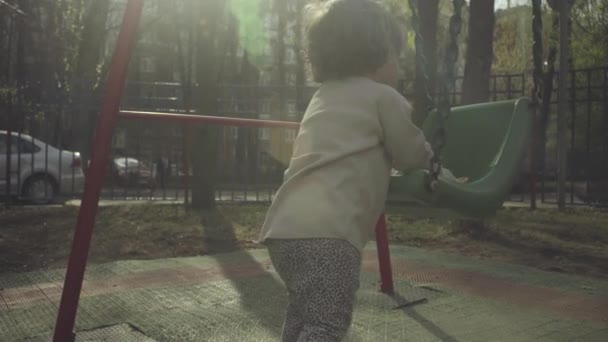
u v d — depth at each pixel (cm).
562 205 845
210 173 811
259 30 2739
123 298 342
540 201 1052
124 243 538
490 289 375
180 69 2298
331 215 155
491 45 723
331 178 159
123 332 280
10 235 584
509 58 1878
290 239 156
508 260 481
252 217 734
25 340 270
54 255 487
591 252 513
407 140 166
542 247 535
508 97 931
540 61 212
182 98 1114
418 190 174
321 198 157
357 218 159
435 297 353
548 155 1470
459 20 186
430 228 654
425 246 555
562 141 843
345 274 152
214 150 813
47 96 987
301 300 153
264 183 1130
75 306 229
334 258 152
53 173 1027
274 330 283
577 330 289
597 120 1178
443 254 506
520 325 297
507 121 210
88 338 271
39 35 1149
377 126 165
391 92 169
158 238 565
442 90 182
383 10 171
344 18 166
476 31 717
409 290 369
